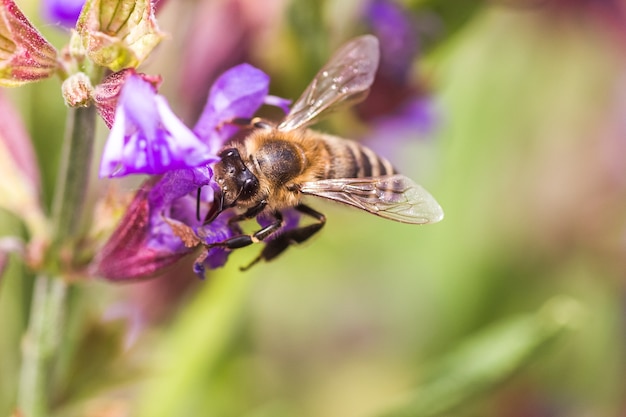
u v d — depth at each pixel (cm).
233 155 16
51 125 18
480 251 23
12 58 15
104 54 15
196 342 19
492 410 22
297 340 23
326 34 18
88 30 15
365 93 17
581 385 22
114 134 15
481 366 18
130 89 15
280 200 17
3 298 18
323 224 17
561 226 23
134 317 18
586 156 23
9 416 18
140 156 15
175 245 16
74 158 16
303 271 23
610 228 23
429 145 22
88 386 17
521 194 23
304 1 18
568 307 18
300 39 18
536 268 23
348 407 23
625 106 24
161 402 19
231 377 20
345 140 17
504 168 23
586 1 23
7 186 16
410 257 23
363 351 23
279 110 18
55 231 16
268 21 18
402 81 19
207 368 19
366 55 17
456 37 19
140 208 16
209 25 18
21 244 16
